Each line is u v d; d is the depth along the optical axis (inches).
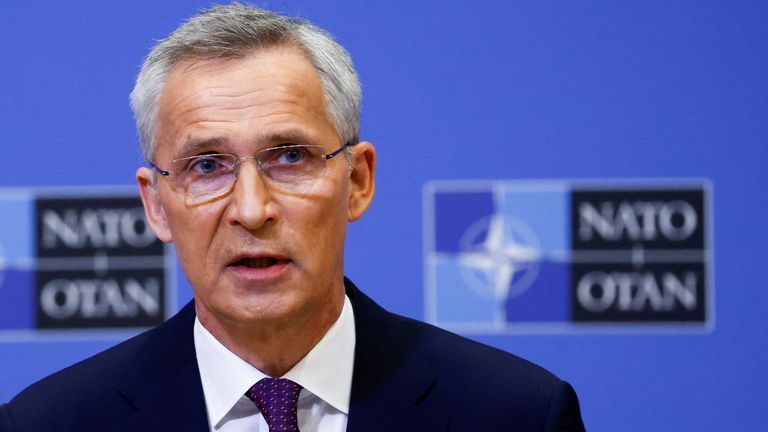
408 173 335.0
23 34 338.0
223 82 186.7
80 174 337.1
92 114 338.0
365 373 205.9
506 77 334.0
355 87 200.8
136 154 338.0
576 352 333.1
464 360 212.7
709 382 330.6
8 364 336.5
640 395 332.2
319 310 196.7
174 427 199.0
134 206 337.1
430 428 201.5
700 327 330.6
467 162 334.3
